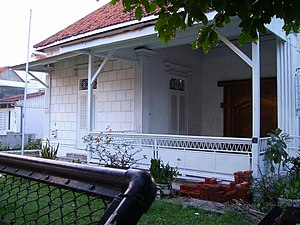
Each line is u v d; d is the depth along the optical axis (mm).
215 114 11805
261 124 10641
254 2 2324
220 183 6957
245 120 11164
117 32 8117
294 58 8555
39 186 1951
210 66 11977
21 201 3568
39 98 23219
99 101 11203
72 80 12180
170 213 5352
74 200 1547
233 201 6027
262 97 10633
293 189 5543
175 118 11016
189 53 11633
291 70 8359
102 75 11117
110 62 10859
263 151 6758
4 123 24047
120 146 8688
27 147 14422
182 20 2697
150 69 10172
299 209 1499
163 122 10555
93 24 10586
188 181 7512
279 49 8000
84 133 11641
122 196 896
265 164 6723
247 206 5426
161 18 2775
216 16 2627
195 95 11836
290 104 8250
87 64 11531
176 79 11148
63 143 12398
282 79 8031
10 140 16938
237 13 2277
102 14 12234
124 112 10414
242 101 11203
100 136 9172
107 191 1038
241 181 6496
